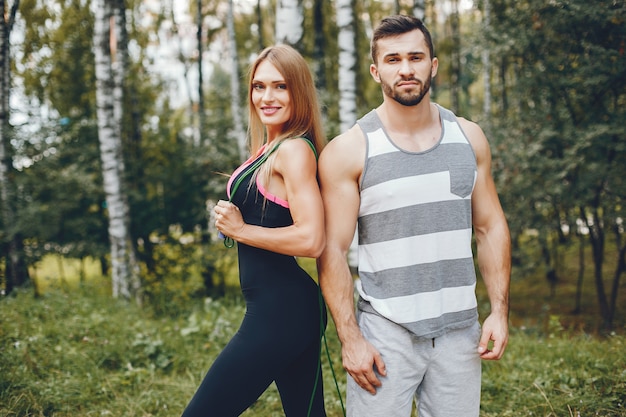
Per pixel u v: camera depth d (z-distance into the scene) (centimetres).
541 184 673
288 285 201
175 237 999
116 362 407
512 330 518
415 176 183
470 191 190
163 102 1209
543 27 629
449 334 190
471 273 192
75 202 905
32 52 1070
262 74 204
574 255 1151
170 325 500
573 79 625
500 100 1152
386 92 183
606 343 420
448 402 191
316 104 210
